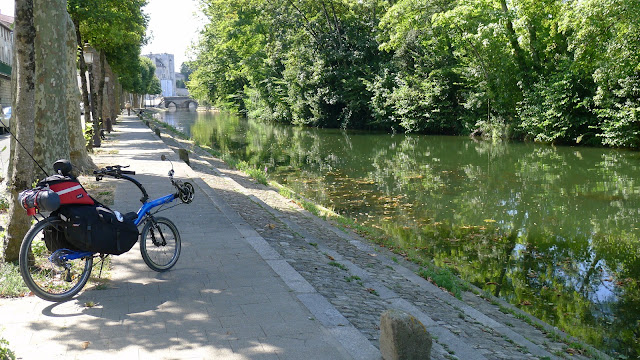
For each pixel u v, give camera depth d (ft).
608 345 21.93
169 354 13.78
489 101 129.29
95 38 90.22
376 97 159.33
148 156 65.82
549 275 31.27
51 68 30.81
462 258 34.53
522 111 119.96
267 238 29.81
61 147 31.37
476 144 117.70
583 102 103.04
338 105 184.34
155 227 20.97
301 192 59.00
